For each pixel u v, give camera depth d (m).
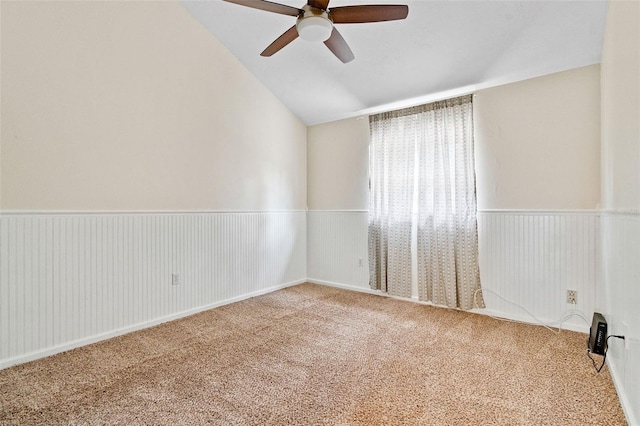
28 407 1.73
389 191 3.80
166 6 3.05
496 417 1.63
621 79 1.80
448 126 3.40
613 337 1.98
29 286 2.27
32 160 2.28
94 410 1.70
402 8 2.01
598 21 2.32
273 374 2.07
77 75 2.49
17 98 2.21
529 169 3.00
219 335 2.72
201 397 1.82
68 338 2.45
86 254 2.55
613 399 1.79
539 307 2.94
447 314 3.24
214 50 3.47
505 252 3.11
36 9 2.29
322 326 2.92
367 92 3.65
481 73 2.99
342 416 1.65
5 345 2.17
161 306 3.03
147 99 2.93
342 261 4.36
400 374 2.07
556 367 2.15
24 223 2.24
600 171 2.66
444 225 3.40
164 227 3.06
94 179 2.60
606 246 2.31
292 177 4.48
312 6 2.03
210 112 3.45
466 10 2.48
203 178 3.39
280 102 4.29
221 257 3.56
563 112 2.84
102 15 2.63
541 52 2.66
